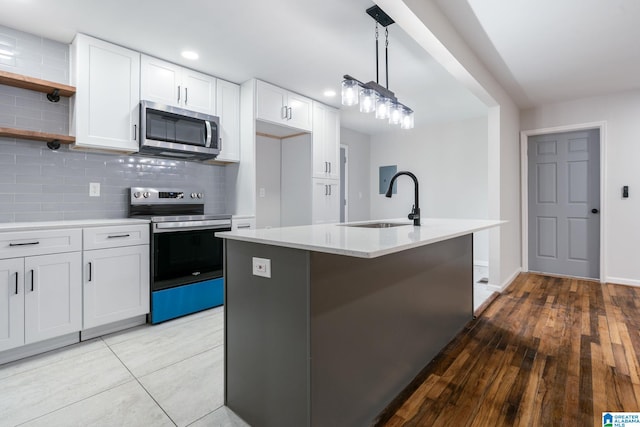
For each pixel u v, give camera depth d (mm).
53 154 2543
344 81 2271
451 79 3385
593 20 2289
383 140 5953
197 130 3004
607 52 2773
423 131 5469
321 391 1235
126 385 1748
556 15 2229
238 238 1436
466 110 4539
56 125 2541
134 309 2500
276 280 1317
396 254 1718
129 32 2436
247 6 2127
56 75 2527
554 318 2773
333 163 4293
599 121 3895
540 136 4367
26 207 2426
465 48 2578
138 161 2996
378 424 1474
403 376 1771
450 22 2297
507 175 3855
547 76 3293
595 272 4031
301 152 4148
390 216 5852
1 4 2072
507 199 3867
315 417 1212
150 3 2082
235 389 1534
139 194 2922
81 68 2436
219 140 3197
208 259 2938
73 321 2201
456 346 2277
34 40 2445
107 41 2557
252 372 1442
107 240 2363
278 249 1307
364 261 1468
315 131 4023
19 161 2398
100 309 2326
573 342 2289
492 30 2412
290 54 2803
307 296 1193
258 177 4215
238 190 3473
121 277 2434
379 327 1574
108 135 2561
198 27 2377
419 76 3299
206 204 3475
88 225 2266
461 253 2617
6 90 2348
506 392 1699
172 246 2689
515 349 2203
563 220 4238
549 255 4352
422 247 1998
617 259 3846
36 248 2049
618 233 3830
